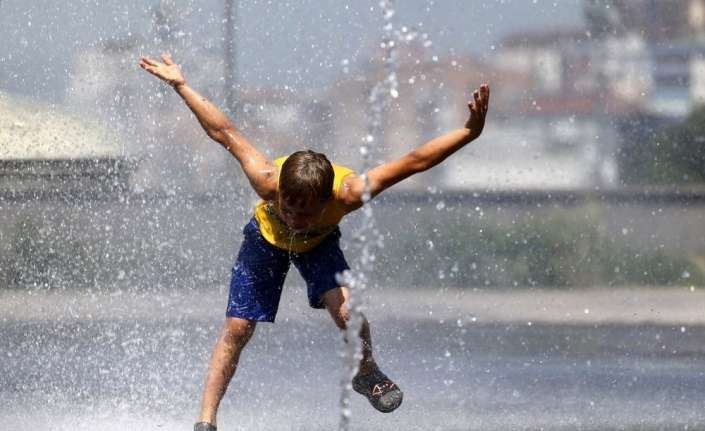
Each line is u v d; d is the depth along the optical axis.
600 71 32.44
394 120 29.11
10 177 24.58
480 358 21.88
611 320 26.02
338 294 14.68
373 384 15.09
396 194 29.73
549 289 29.80
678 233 30.81
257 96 26.53
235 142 14.52
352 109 27.14
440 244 29.48
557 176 31.62
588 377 20.27
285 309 24.94
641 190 31.50
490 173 31.28
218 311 22.78
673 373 20.56
